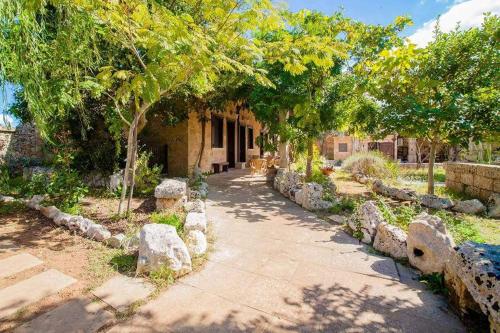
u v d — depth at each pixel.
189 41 3.37
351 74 7.86
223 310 2.39
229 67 3.92
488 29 5.52
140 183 7.06
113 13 3.29
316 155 12.50
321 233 4.55
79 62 4.01
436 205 6.33
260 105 8.77
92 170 8.11
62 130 7.29
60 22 3.45
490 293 1.96
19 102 6.63
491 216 5.62
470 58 5.85
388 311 2.42
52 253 3.41
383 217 4.38
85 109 6.71
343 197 7.07
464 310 2.27
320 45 3.71
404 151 25.50
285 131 8.66
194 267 3.21
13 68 2.90
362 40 7.47
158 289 2.68
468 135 5.84
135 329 2.11
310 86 8.15
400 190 7.47
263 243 4.07
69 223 4.21
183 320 2.23
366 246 3.98
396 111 6.54
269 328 2.17
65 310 2.30
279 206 6.49
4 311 2.26
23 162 10.11
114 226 4.41
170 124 9.58
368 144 25.88
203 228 3.98
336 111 7.96
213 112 12.90
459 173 8.22
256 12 3.29
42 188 5.75
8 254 3.37
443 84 6.15
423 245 3.15
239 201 6.97
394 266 3.32
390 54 5.68
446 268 2.67
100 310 2.32
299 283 2.89
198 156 11.72
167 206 5.34
